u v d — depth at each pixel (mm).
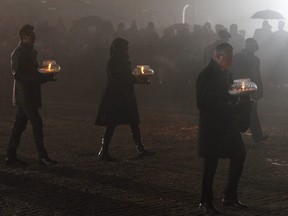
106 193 8391
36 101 9930
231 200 7742
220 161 10547
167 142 12438
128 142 12398
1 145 12078
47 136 13047
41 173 9586
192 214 7414
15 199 8078
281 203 8000
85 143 12227
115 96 10430
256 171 9867
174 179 9227
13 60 9758
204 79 7328
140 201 7988
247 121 7465
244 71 12141
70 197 8180
